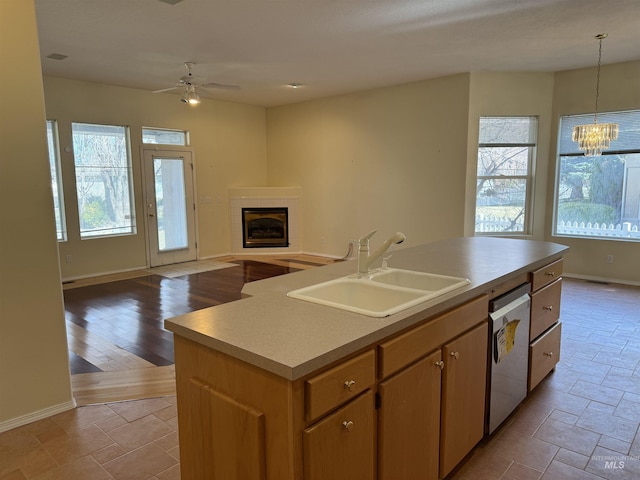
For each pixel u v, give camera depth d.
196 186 7.55
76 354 3.57
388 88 6.64
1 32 2.37
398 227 6.80
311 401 1.25
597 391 2.88
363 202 7.20
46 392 2.62
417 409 1.69
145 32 4.12
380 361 1.50
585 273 6.03
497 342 2.21
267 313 1.66
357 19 3.83
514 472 2.09
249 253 8.16
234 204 8.06
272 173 8.60
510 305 2.34
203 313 1.68
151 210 6.96
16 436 2.43
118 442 2.37
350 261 2.72
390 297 2.05
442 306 1.78
